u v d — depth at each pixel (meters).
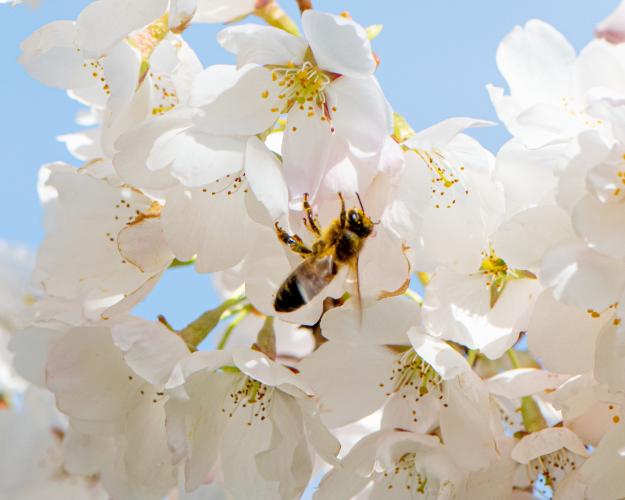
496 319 0.21
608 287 0.20
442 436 0.21
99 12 0.21
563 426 0.21
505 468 0.21
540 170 0.20
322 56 0.21
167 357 0.21
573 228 0.20
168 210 0.21
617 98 0.20
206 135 0.21
